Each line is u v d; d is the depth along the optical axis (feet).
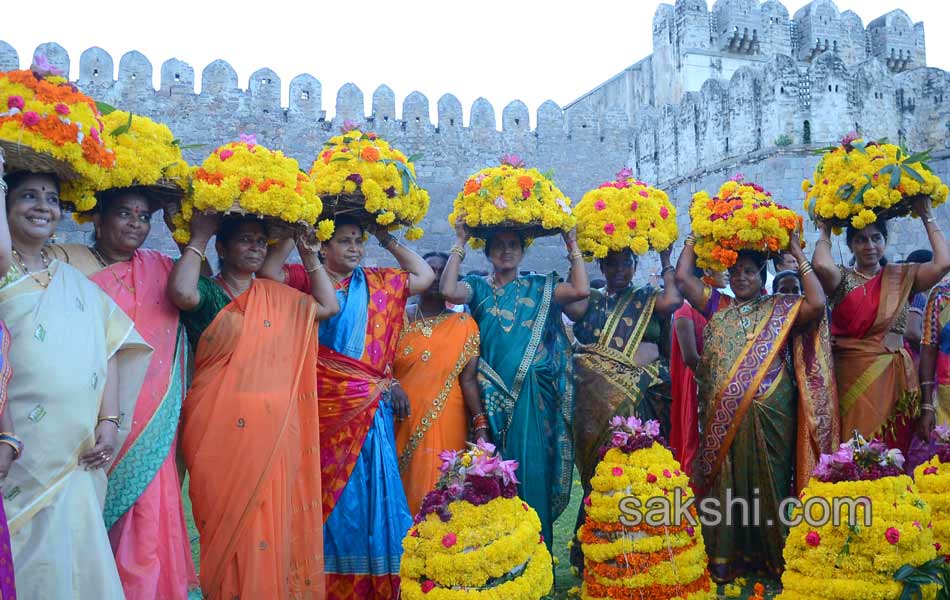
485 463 12.50
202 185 13.61
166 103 73.97
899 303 17.78
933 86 69.00
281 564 13.71
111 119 13.29
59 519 11.19
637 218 18.63
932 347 17.79
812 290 17.16
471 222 17.58
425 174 80.23
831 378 17.21
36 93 11.78
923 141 68.74
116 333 12.52
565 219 17.85
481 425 17.26
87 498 11.62
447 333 17.39
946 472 14.70
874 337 18.07
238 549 13.47
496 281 18.56
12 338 11.30
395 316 16.71
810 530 12.96
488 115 82.84
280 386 14.17
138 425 12.95
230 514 13.52
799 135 64.08
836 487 12.80
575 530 20.61
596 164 85.10
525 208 17.42
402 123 80.43
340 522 15.23
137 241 13.76
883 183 17.28
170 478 13.32
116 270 13.53
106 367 12.17
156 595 12.58
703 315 19.11
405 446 16.90
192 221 14.11
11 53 69.46
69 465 11.44
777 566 17.31
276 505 13.78
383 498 15.31
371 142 17.01
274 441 13.87
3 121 11.34
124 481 12.72
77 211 13.66
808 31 106.83
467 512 12.02
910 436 18.11
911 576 12.21
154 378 13.32
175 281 13.65
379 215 16.39
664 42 110.83
